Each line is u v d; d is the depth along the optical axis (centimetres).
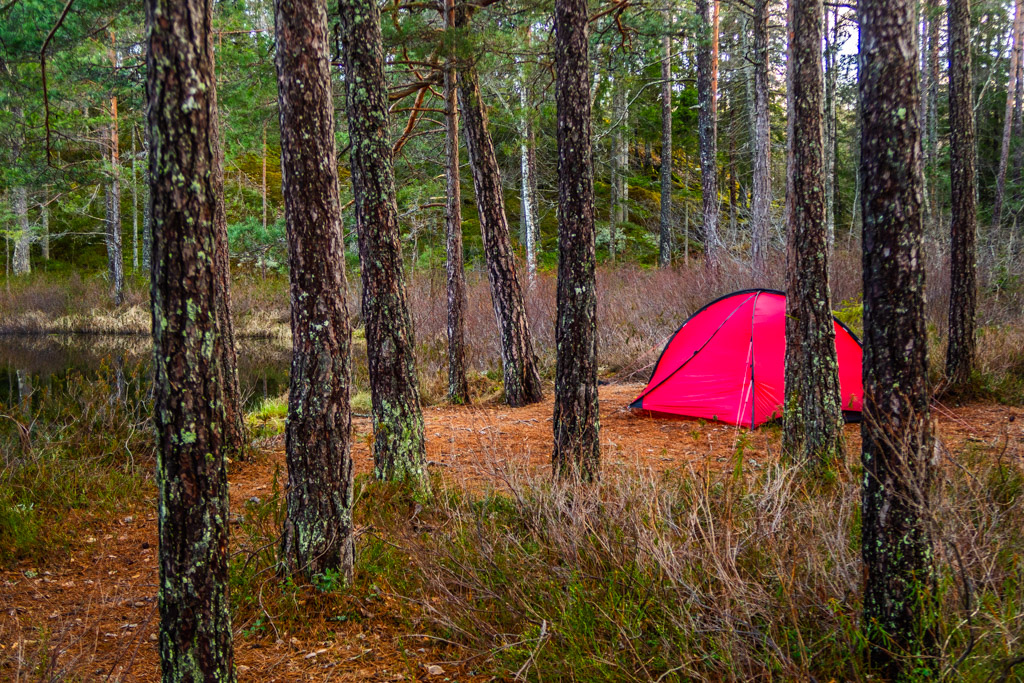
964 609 286
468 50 834
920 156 280
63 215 3066
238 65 930
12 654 358
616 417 868
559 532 411
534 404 1005
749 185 3219
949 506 325
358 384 1189
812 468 546
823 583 322
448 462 659
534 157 1833
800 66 562
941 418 763
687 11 1173
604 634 329
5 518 550
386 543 459
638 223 3022
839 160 3234
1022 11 2028
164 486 238
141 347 2095
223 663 249
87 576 473
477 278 1834
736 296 862
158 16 219
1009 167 2444
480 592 378
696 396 845
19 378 1443
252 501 521
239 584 406
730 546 345
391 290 544
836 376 568
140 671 342
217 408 242
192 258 230
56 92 1175
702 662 297
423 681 327
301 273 406
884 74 277
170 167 224
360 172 537
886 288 282
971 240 832
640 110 2725
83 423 754
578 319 516
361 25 520
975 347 851
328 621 387
